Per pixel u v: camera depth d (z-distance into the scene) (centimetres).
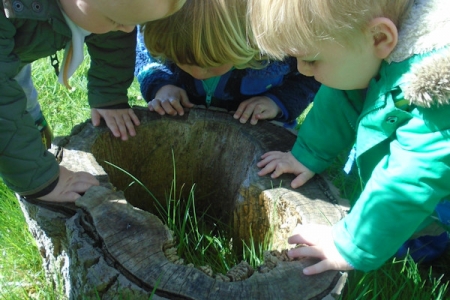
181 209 230
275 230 177
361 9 137
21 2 159
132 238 147
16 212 209
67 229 155
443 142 141
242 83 225
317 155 180
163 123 209
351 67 150
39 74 308
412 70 140
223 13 178
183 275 138
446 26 139
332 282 143
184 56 191
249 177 185
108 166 202
